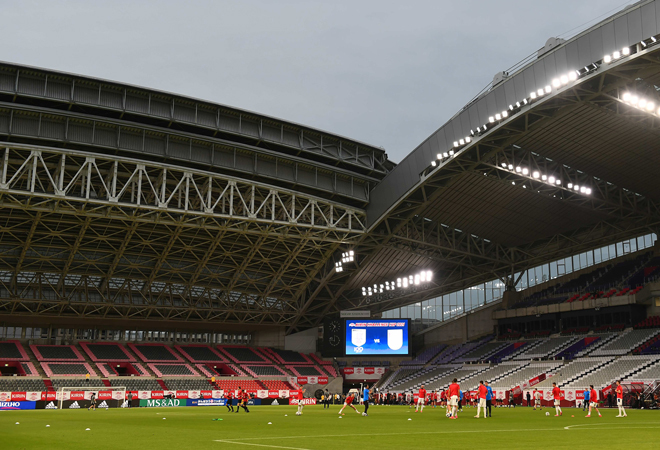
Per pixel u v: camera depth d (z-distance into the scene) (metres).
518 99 49.88
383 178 66.69
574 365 65.94
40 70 53.53
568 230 75.50
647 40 41.28
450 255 78.94
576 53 45.16
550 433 23.47
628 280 71.31
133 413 47.03
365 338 81.81
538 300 80.50
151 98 58.50
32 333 80.12
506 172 60.97
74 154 52.12
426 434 23.16
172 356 84.56
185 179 61.00
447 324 91.19
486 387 37.97
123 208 58.22
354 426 28.55
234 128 62.06
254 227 64.44
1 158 54.00
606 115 50.09
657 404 50.53
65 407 60.31
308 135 66.19
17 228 61.44
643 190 63.34
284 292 85.38
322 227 64.25
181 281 78.00
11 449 17.80
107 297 77.06
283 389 82.31
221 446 18.44
